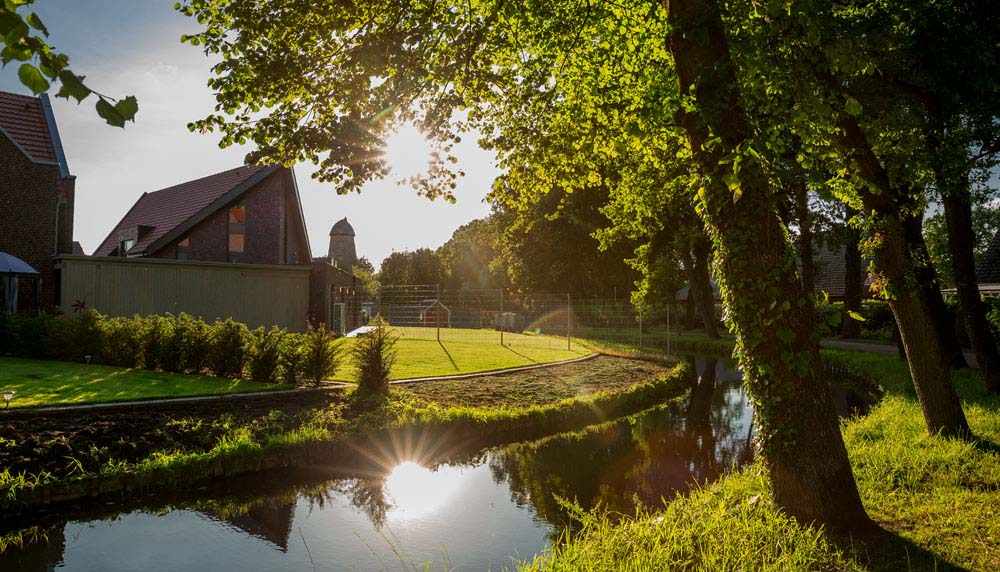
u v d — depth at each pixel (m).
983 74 8.26
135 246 27.23
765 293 4.79
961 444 7.35
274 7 6.96
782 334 4.72
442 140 8.52
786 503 4.95
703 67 4.85
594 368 18.70
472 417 10.53
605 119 8.44
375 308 35.28
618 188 17.00
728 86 4.82
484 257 80.62
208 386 11.13
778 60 6.13
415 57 7.41
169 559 5.61
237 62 7.07
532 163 9.42
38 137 22.28
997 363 11.96
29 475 6.76
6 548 5.77
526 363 18.52
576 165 9.52
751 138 4.64
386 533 6.34
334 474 8.34
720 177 4.79
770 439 4.96
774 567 4.00
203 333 12.84
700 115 4.75
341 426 9.34
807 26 5.28
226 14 6.91
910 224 11.38
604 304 30.69
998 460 6.80
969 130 9.83
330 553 5.79
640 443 10.59
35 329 14.31
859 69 6.48
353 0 7.11
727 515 5.18
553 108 9.07
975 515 5.07
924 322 8.06
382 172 7.89
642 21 7.50
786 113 6.39
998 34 8.32
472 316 32.34
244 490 7.55
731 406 14.71
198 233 26.02
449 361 17.91
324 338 12.28
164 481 7.33
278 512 6.91
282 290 24.08
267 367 12.04
